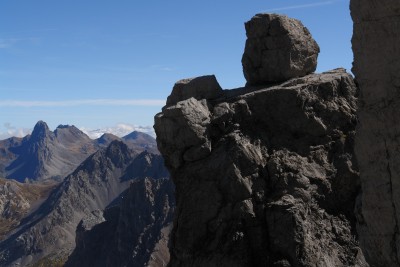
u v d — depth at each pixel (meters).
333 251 27.09
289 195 28.30
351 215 28.50
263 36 33.84
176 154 30.56
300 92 30.44
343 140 29.84
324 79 31.47
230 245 27.78
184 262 28.97
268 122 30.84
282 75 33.34
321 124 30.02
